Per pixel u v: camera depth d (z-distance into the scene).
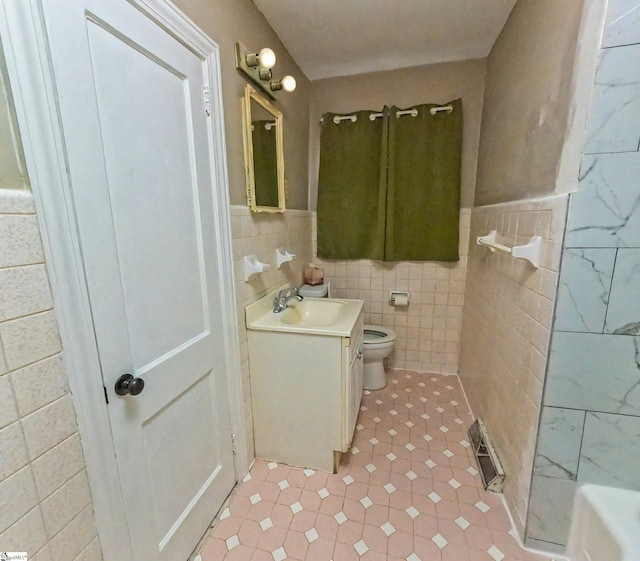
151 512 1.00
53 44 0.67
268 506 1.40
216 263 1.29
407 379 2.50
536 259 1.19
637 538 0.96
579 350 1.07
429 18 1.74
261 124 1.63
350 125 2.38
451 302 2.47
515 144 1.56
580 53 1.01
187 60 1.08
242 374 1.52
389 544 1.24
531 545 1.22
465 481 1.53
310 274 2.33
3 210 0.60
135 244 0.90
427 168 2.30
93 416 0.79
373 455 1.71
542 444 1.15
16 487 0.65
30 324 0.66
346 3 1.61
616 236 0.98
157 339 1.00
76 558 0.78
